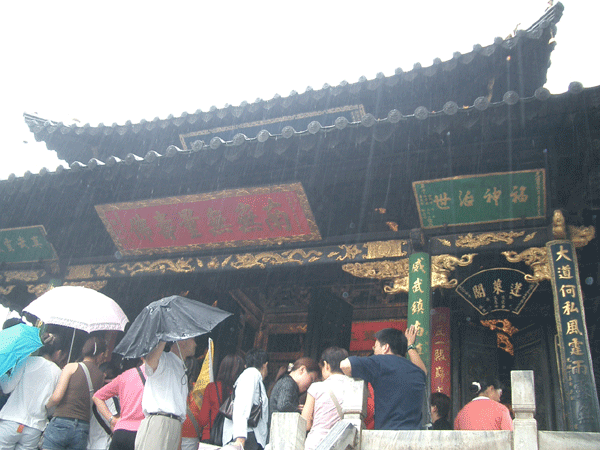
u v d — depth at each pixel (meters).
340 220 14.98
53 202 16.38
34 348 8.45
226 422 8.59
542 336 16.19
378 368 6.85
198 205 15.32
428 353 12.38
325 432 7.12
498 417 8.46
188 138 20.70
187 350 8.77
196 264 16.05
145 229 16.23
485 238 13.38
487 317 17.12
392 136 12.70
